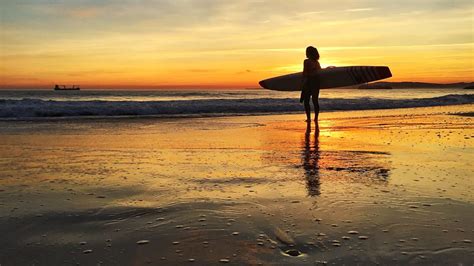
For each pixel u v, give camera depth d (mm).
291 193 2912
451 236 2041
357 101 16344
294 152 4816
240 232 2127
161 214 2445
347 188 3057
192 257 1820
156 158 4414
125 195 2887
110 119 9953
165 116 11141
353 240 2002
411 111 13102
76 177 3477
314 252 1863
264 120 9867
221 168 3848
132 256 1838
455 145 5363
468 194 2865
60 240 2039
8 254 1866
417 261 1753
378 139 6020
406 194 2865
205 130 7391
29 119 9703
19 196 2869
